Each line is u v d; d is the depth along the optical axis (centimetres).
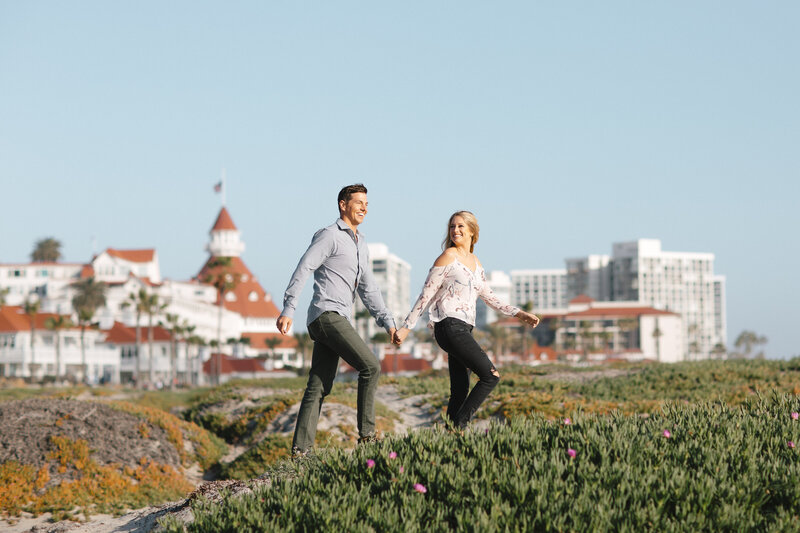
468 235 864
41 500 1266
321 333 849
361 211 860
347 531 614
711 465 689
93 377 11812
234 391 2886
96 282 13362
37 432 1490
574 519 595
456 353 832
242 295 18012
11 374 11025
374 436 864
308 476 743
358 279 863
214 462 1720
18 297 16012
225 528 661
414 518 622
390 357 14250
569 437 761
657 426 821
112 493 1345
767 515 631
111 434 1570
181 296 15512
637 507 612
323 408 1872
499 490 661
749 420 831
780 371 2519
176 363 12825
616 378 2622
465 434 780
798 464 688
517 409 1739
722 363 2780
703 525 596
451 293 840
